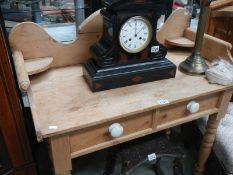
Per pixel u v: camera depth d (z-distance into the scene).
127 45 0.81
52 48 0.94
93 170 1.35
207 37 1.06
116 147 1.07
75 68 0.99
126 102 0.78
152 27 0.82
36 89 0.84
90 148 0.77
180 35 1.17
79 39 0.97
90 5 1.09
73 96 0.80
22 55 0.88
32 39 0.90
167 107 0.84
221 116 1.02
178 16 1.11
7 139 0.89
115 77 0.82
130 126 0.81
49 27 1.12
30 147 0.97
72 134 0.72
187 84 0.89
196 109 0.88
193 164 1.37
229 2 1.29
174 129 1.60
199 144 1.38
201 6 0.87
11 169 0.96
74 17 1.13
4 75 0.78
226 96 0.96
